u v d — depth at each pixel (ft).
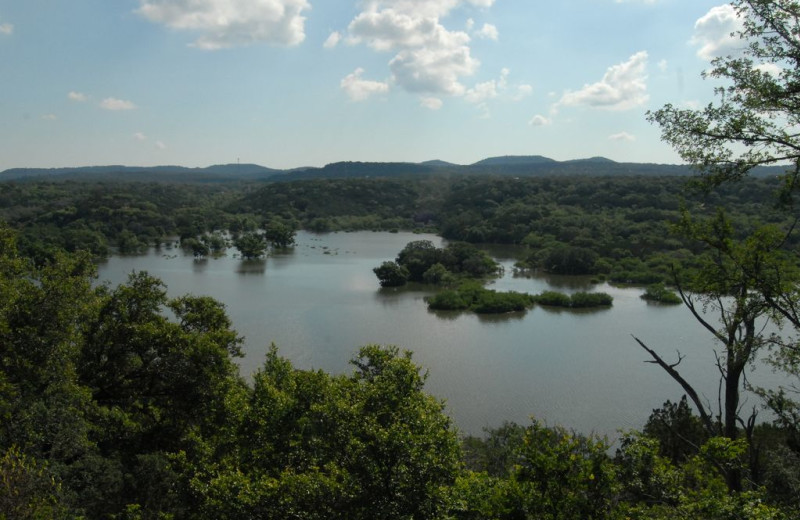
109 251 540.93
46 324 83.87
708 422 59.77
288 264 495.41
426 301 347.56
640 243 491.72
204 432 96.07
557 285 403.34
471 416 179.01
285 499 56.80
